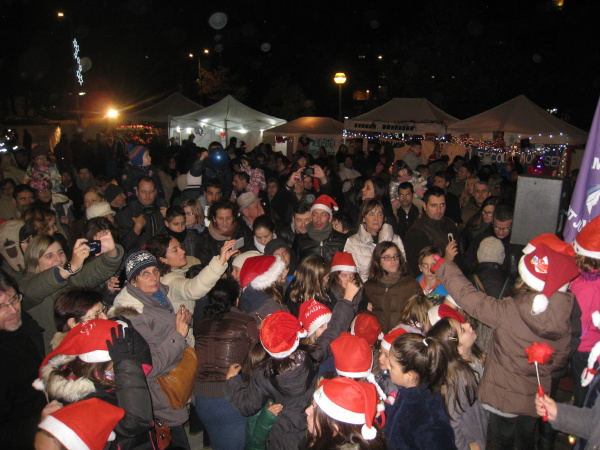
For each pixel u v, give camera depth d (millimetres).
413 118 14461
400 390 2676
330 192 6703
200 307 4121
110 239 3666
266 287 3754
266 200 8219
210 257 5246
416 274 5348
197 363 3441
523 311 2939
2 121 26266
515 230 3900
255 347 3061
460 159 11172
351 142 17391
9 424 2586
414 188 7324
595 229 3012
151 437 2836
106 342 2484
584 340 3164
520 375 3037
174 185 10359
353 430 2248
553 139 13117
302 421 2939
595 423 2477
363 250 4953
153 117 17906
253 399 3004
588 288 3080
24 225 4227
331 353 3252
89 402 2135
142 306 3369
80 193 9992
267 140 21406
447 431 2541
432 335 2932
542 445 3619
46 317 3602
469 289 3223
